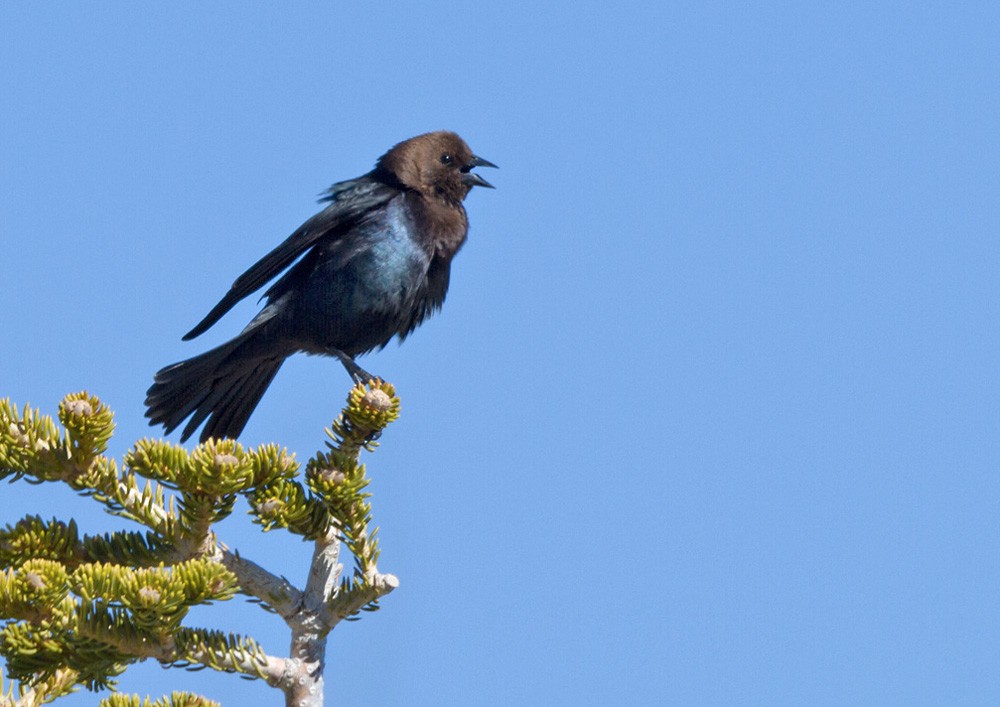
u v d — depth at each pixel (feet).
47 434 25.57
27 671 23.03
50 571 22.04
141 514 25.48
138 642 22.77
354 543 25.68
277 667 24.30
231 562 25.36
